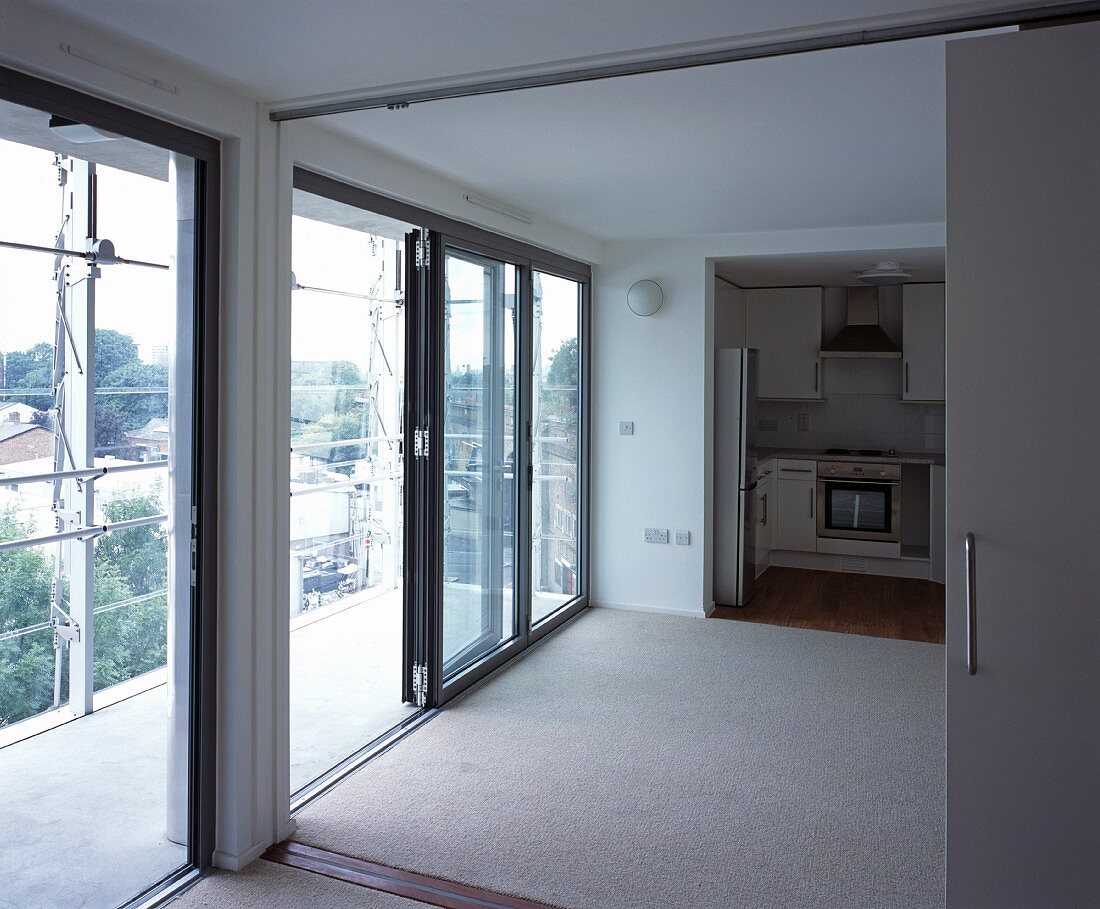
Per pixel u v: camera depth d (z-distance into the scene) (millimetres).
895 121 3205
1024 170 1890
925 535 7902
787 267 6477
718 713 4270
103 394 3646
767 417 8406
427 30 2268
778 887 2766
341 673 4848
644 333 6117
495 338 4895
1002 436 1923
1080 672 1886
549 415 5656
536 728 4082
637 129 3305
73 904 2645
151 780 3426
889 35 2211
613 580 6316
